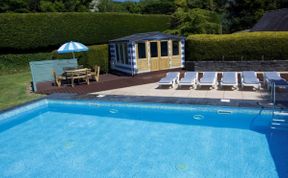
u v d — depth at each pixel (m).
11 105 12.31
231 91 12.59
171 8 47.84
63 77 16.20
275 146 7.71
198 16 27.75
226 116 9.91
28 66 26.20
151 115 11.12
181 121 10.18
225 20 48.91
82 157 7.88
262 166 6.71
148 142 8.57
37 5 38.38
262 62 17.11
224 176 6.38
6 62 24.94
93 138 9.19
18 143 9.13
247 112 9.62
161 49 20.23
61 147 8.66
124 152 8.00
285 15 28.08
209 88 13.50
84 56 20.27
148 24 33.78
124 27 31.58
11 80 20.16
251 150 7.55
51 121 11.12
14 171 7.30
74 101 12.48
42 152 8.36
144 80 17.17
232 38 18.34
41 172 7.16
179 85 14.24
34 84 15.29
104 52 21.31
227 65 18.03
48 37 26.45
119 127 10.02
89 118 11.24
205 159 7.24
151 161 7.36
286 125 8.98
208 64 18.50
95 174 6.89
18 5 36.09
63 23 27.11
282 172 6.41
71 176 6.86
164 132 9.26
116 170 7.02
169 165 7.07
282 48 17.08
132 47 18.77
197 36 19.89
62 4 39.03
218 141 8.26
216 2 49.56
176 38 20.55
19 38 24.80
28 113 11.95
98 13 29.34
